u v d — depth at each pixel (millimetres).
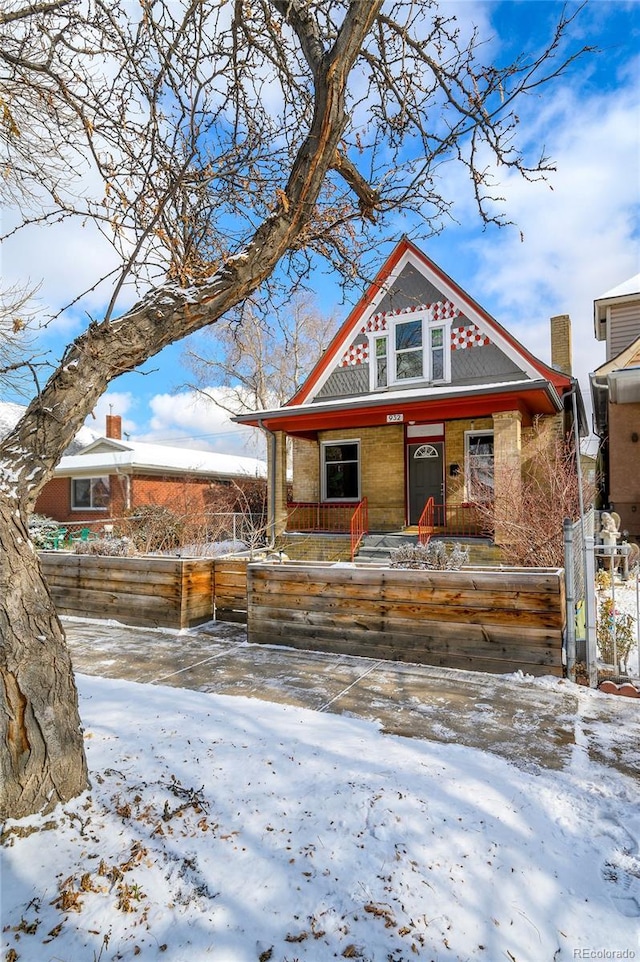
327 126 2672
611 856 2162
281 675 4461
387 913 1790
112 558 6566
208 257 3400
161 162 2607
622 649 4582
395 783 2576
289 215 2752
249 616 5512
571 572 4531
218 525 14984
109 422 23438
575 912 1864
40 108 3543
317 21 2844
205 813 2295
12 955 1588
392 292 4391
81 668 4688
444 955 1652
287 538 12398
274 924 1741
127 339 2473
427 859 2041
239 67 2996
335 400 14148
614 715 3621
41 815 2164
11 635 2162
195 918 1755
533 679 4270
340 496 13820
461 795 2498
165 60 2523
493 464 11242
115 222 2535
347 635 5066
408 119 3547
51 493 19219
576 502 7973
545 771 2830
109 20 2748
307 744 3023
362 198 3518
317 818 2275
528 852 2135
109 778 2531
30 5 2705
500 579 4480
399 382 13195
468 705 3783
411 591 4812
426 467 12672
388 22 3117
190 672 4562
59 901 1798
